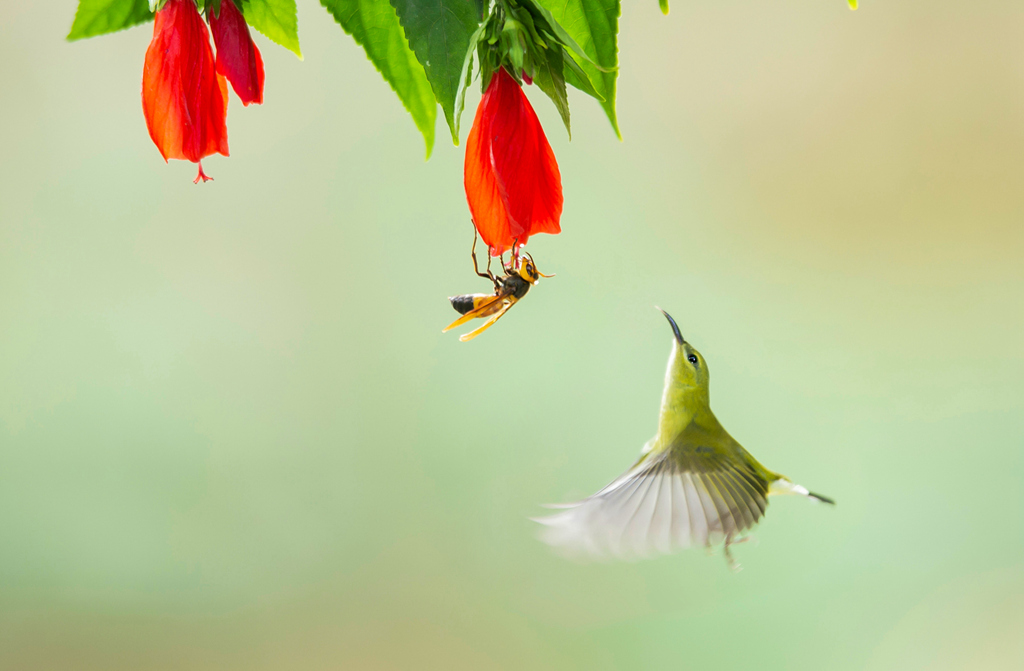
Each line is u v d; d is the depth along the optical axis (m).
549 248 8.74
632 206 8.94
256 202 8.47
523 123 3.23
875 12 9.13
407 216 8.61
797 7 9.22
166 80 3.24
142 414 7.88
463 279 8.59
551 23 3.21
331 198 8.55
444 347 8.38
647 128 9.07
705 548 3.36
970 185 8.84
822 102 9.12
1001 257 8.67
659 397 8.34
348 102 8.62
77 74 8.18
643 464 3.40
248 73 3.24
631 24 9.14
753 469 3.39
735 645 6.72
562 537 3.35
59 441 7.61
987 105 8.92
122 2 3.26
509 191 3.22
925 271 8.77
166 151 3.24
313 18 8.59
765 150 9.08
